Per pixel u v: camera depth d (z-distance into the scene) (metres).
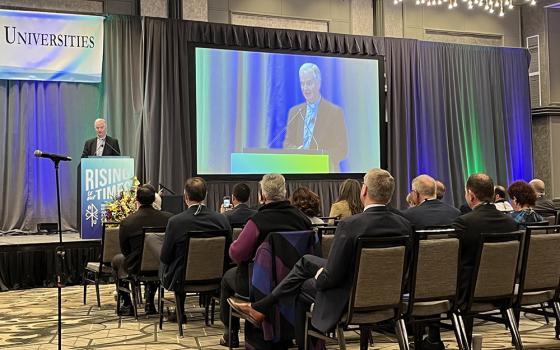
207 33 9.98
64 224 9.38
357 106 11.06
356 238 3.38
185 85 9.81
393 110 11.30
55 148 9.34
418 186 4.67
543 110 12.72
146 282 5.76
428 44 11.69
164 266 5.05
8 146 9.14
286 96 10.55
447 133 11.83
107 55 9.56
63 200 9.38
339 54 10.94
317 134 10.76
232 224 5.34
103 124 8.73
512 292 4.02
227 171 10.12
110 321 5.64
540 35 12.90
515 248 3.96
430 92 11.66
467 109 12.05
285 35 10.55
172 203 8.01
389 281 3.46
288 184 10.52
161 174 9.54
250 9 10.95
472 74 12.12
